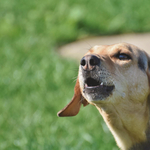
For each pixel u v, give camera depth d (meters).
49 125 10.41
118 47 6.90
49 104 11.43
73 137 9.71
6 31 18.62
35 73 13.53
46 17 19.84
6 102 11.78
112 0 21.25
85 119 10.59
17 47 16.44
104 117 7.11
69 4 21.53
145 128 6.96
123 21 18.86
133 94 6.76
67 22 18.95
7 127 10.56
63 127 10.28
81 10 19.94
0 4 23.41
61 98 11.73
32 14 20.88
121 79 6.65
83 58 6.45
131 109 6.81
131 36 17.72
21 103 11.71
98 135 9.70
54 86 12.51
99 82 6.43
